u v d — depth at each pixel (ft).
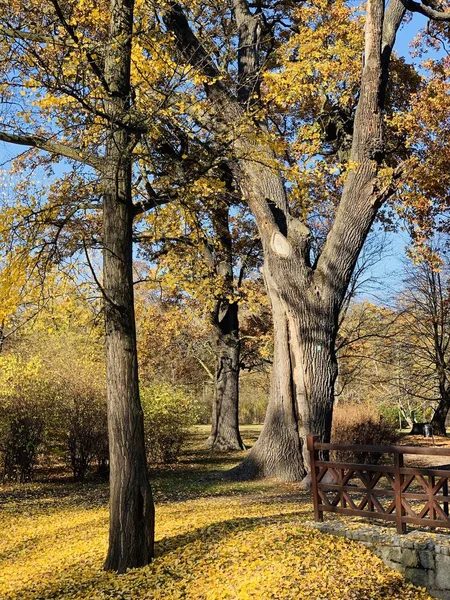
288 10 59.67
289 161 51.90
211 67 42.78
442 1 51.39
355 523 24.12
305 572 19.80
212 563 21.27
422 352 94.84
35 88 23.16
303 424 44.98
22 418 48.03
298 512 28.53
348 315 91.35
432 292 89.97
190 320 77.77
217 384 77.56
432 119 52.54
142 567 21.70
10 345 56.03
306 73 40.50
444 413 88.63
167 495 40.98
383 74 45.50
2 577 24.00
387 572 20.67
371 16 45.32
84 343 57.52
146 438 58.13
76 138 27.04
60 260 23.91
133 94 26.30
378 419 60.49
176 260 50.31
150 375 85.35
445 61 55.62
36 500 40.16
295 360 45.70
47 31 25.27
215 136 28.25
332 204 66.85
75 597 19.80
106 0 26.53
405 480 21.99
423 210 53.88
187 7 42.32
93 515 34.01
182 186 25.96
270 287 47.34
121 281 22.12
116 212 22.56
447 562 19.83
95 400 50.96
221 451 73.00
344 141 57.21
